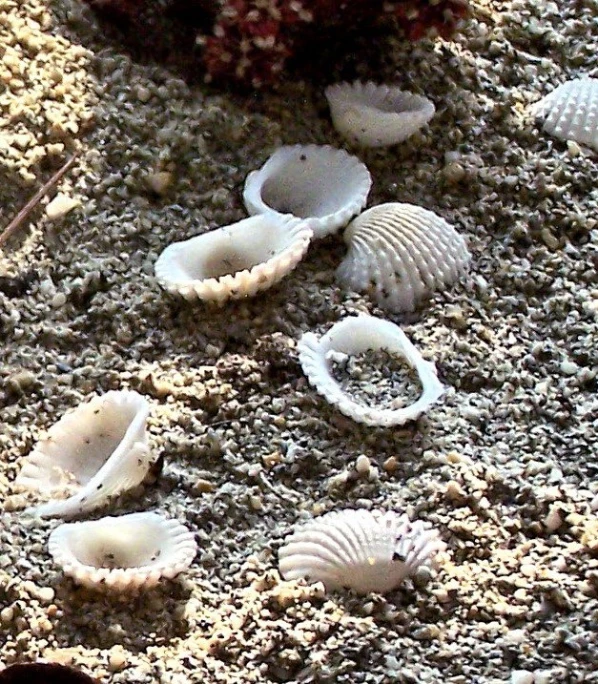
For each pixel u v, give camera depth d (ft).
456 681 1.73
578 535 1.80
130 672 1.72
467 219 1.98
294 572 1.77
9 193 1.92
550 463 1.84
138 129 1.96
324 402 1.86
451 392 1.88
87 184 1.94
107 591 1.75
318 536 1.78
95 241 1.92
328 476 1.83
